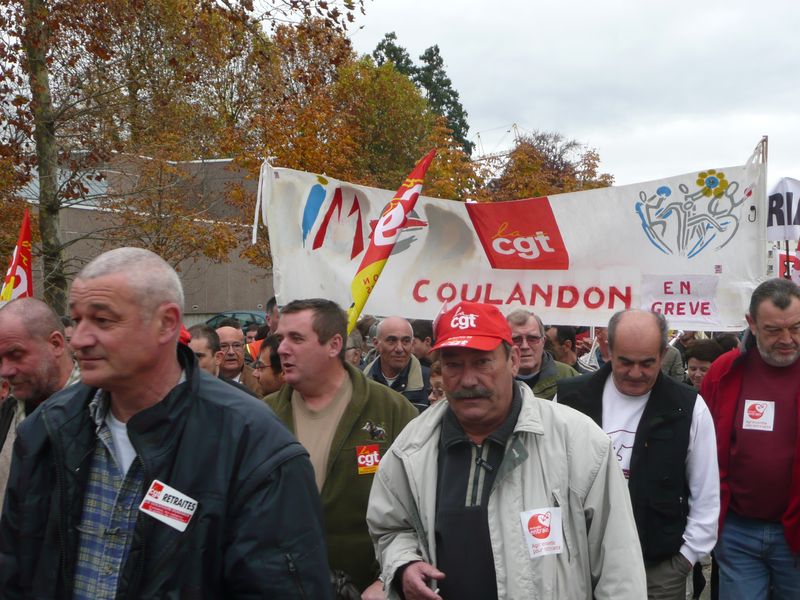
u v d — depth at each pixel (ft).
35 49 47.70
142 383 7.43
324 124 82.12
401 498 10.21
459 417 9.78
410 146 147.23
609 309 20.45
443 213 21.33
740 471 15.19
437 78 205.36
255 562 7.17
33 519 7.70
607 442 9.71
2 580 7.73
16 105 47.85
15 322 11.82
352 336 22.16
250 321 79.10
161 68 52.19
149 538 7.13
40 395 12.03
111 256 7.41
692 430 13.17
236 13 45.52
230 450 7.39
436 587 9.64
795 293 14.70
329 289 20.92
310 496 7.58
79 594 7.40
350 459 12.72
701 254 19.94
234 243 64.75
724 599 15.43
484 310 9.86
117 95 52.75
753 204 19.61
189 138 65.36
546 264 20.84
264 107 77.30
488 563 9.42
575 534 9.44
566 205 20.71
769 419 14.99
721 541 15.49
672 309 20.15
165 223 60.08
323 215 21.01
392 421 13.14
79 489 7.61
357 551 12.54
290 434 7.71
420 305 21.31
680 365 27.91
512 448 9.64
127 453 7.63
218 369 18.58
